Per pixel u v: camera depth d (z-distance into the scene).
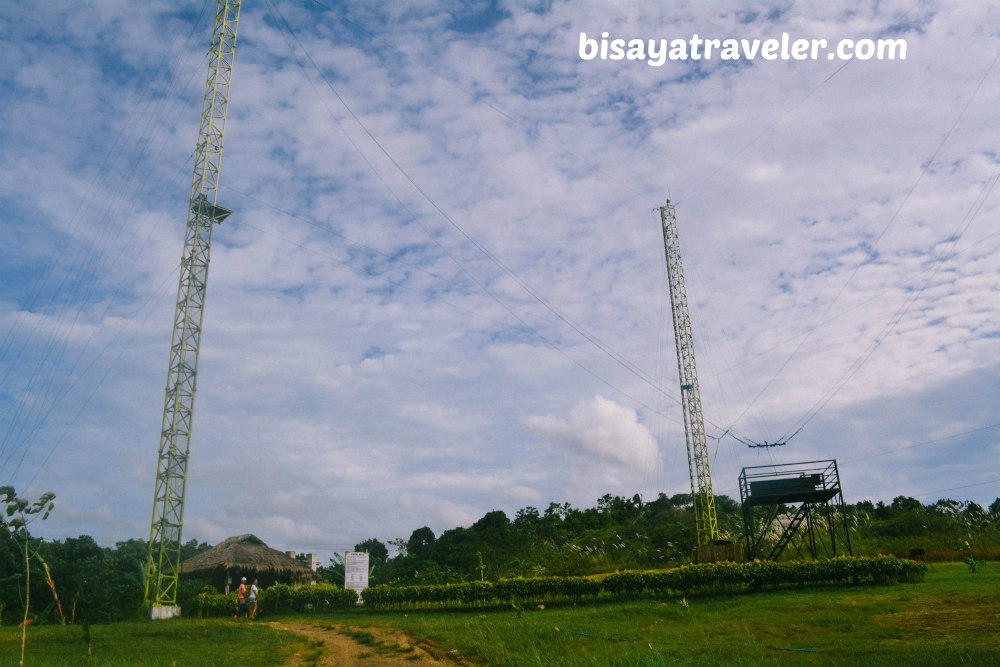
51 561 41.56
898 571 24.16
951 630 15.45
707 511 67.62
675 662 14.02
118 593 42.62
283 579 48.53
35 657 17.89
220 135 50.12
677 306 78.06
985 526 41.22
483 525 105.00
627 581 27.67
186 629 25.20
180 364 43.56
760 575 25.53
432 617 28.31
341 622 29.22
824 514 35.97
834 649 14.34
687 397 74.44
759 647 15.16
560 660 15.30
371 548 102.12
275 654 18.97
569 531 86.00
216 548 49.72
